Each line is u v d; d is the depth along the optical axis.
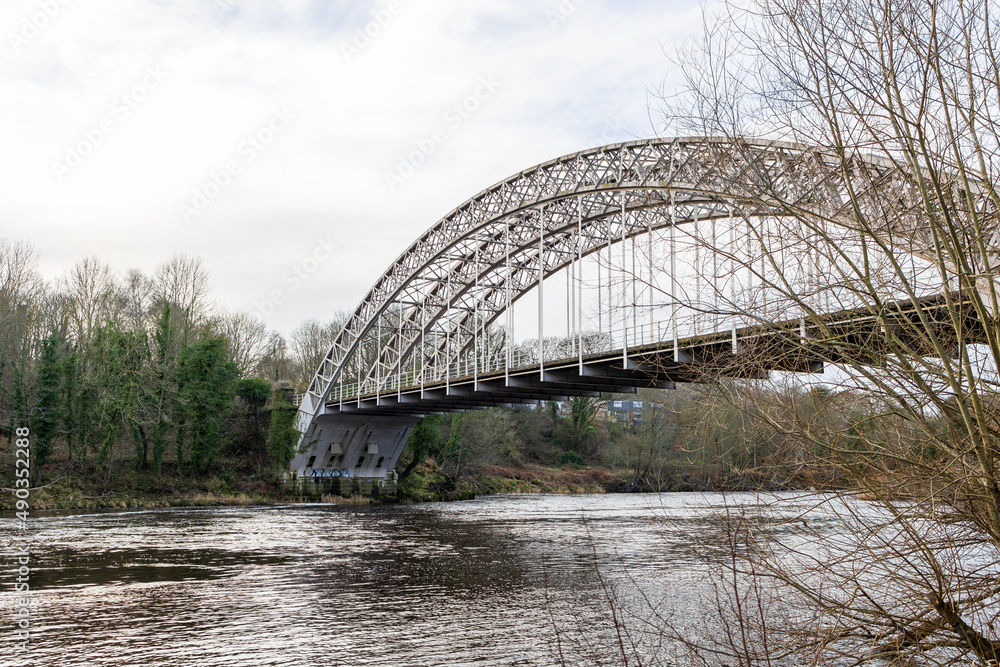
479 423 95.00
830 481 8.93
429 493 84.62
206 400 72.50
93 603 24.06
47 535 40.59
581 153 54.41
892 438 8.81
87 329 70.12
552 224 63.69
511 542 39.53
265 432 81.31
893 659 8.76
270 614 22.83
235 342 95.62
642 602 23.30
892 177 8.48
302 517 56.44
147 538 40.34
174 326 76.38
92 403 64.56
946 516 8.44
